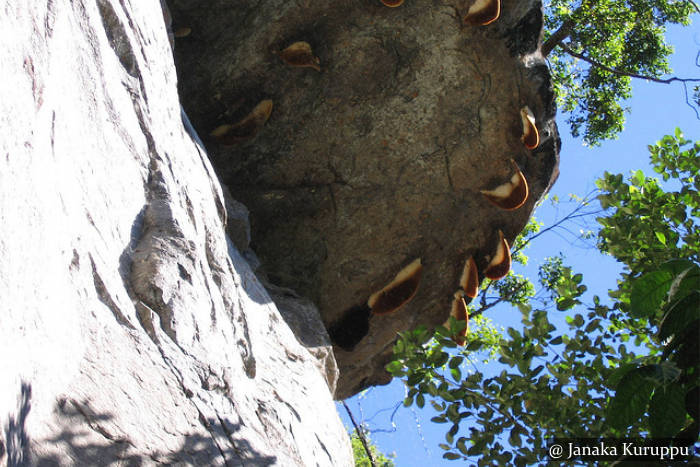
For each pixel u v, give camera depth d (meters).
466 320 8.59
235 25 7.93
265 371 5.58
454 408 5.63
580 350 5.76
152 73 5.23
